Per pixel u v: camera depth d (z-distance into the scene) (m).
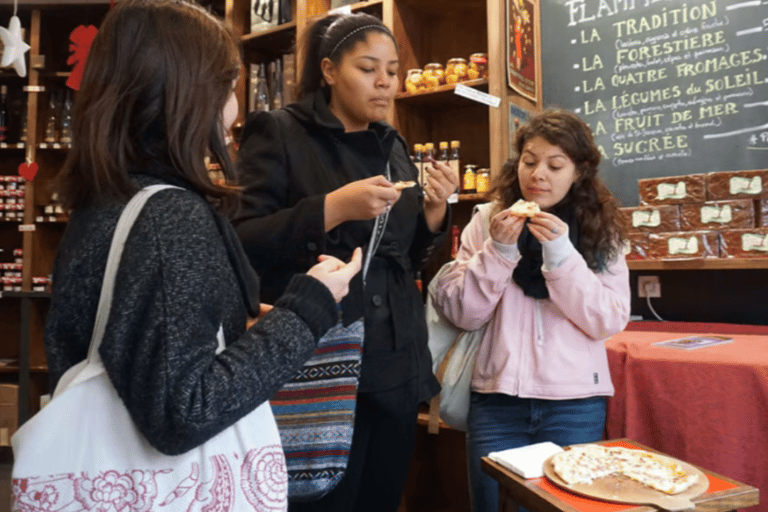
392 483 1.47
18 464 0.71
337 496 1.37
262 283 1.38
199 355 0.69
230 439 0.78
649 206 2.46
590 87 2.88
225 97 0.84
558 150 1.67
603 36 2.85
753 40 2.52
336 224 1.26
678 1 2.67
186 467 0.75
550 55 2.98
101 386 0.73
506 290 1.73
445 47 2.97
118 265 0.71
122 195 0.75
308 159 1.41
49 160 3.72
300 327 0.80
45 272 3.70
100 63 0.78
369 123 1.54
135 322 0.68
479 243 1.85
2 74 3.71
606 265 1.71
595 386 1.63
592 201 1.72
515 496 1.24
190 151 0.78
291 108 1.48
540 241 1.60
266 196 1.38
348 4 2.91
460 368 1.78
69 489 0.71
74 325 0.75
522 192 1.75
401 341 1.41
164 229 0.71
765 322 2.51
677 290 2.70
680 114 2.67
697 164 2.63
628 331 2.45
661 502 1.08
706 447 1.70
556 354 1.63
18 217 3.65
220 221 0.81
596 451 1.34
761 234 2.23
